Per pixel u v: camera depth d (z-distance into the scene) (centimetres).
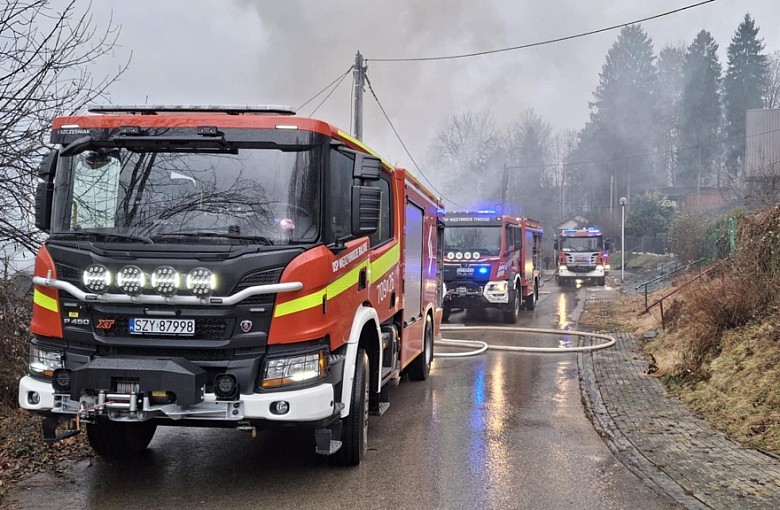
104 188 517
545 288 3297
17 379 710
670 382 935
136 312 482
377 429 718
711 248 2025
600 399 871
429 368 1053
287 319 480
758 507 492
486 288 1772
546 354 1288
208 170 510
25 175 738
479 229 1795
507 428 727
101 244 492
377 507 487
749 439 659
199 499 497
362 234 520
